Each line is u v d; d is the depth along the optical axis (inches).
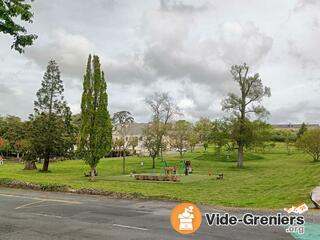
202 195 952.3
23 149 2332.7
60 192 829.8
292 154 3907.5
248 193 1066.7
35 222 514.9
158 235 440.1
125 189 925.2
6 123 3892.7
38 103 2377.0
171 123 2906.0
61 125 2316.7
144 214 567.5
